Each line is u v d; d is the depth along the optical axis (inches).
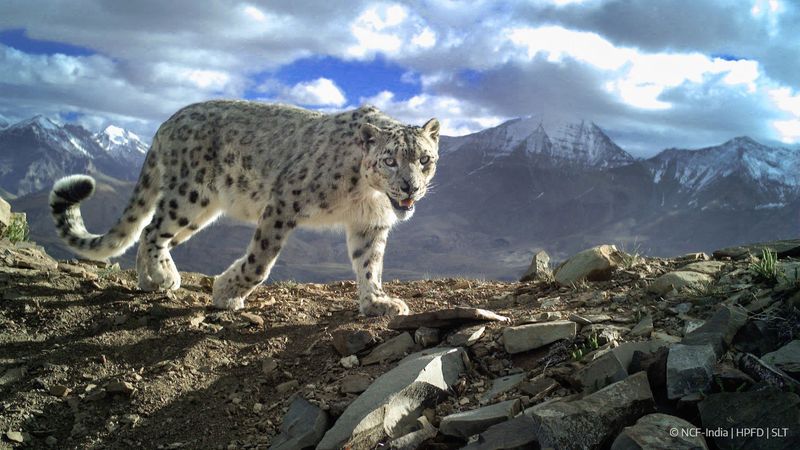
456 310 61.6
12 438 53.9
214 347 66.2
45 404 58.2
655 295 61.4
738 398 39.4
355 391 55.4
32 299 70.9
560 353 52.9
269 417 55.9
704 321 52.4
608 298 63.7
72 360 63.3
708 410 39.6
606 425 40.1
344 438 48.1
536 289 74.7
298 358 64.1
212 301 75.8
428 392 51.4
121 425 56.2
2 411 56.8
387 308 72.1
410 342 61.7
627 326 55.7
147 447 54.0
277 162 75.4
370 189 74.4
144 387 59.8
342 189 73.4
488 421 45.0
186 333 68.1
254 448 52.4
